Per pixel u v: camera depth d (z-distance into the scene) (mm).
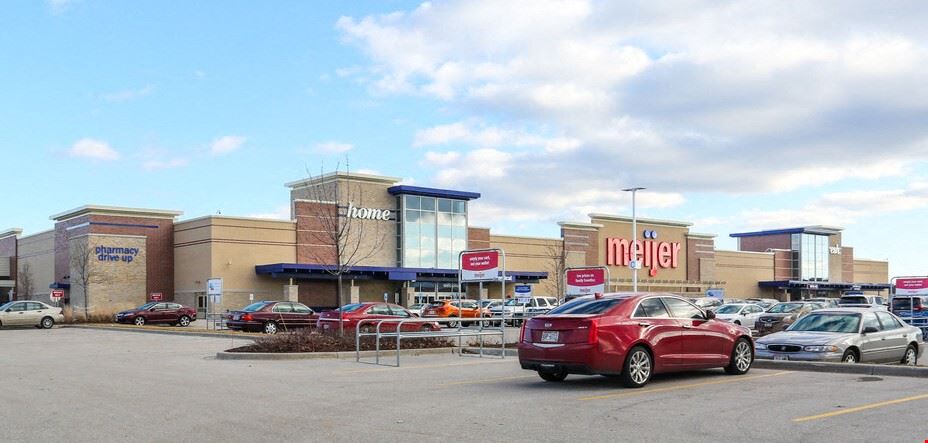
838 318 18547
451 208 66562
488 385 14148
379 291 62844
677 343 14242
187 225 57938
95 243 56156
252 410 11250
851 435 9156
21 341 30281
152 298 57812
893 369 15320
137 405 11797
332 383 14641
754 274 90812
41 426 10109
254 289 56625
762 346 17844
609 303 14008
